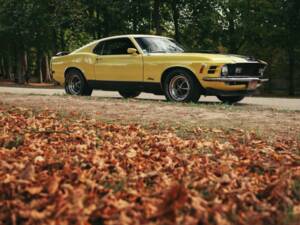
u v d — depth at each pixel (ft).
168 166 13.84
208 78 30.68
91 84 37.73
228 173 13.20
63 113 24.77
